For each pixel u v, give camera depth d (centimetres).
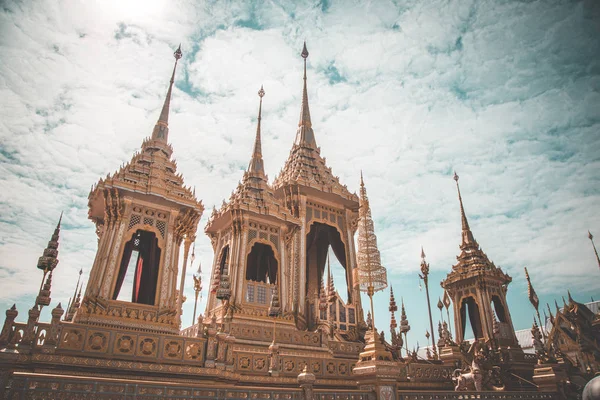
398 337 2892
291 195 3569
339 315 3312
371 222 2339
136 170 2423
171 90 2956
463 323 4419
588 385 977
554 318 4366
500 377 2903
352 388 2394
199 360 1888
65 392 1045
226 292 2238
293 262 3284
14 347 1502
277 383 2117
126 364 1702
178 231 2391
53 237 1681
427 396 1708
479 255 4653
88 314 1953
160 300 2159
